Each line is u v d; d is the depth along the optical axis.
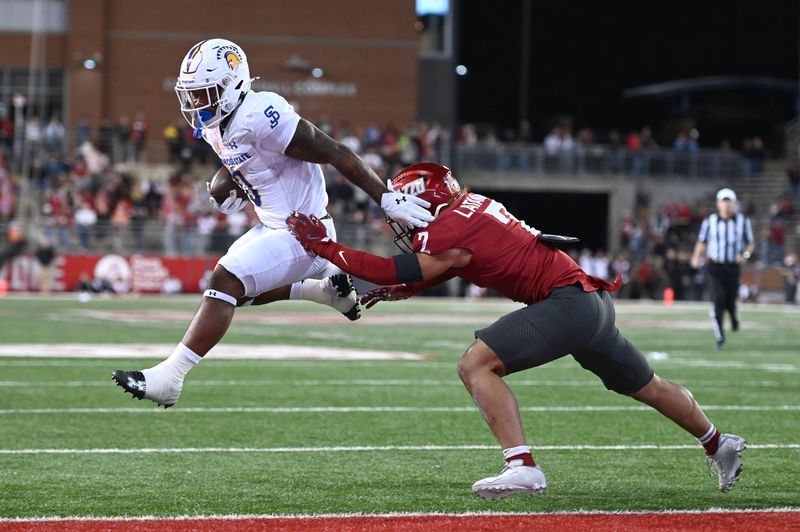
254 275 19.98
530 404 31.39
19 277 103.88
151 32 134.62
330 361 43.28
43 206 108.81
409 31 141.00
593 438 25.70
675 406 19.16
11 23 131.50
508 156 131.50
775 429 27.17
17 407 29.75
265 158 20.14
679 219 125.94
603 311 18.36
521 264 18.17
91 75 132.50
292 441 25.02
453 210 18.36
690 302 116.12
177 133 119.81
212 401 31.38
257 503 18.59
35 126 116.12
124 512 17.83
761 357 47.84
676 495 19.52
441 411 29.91
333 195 115.00
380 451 23.81
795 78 176.62
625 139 158.88
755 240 124.94
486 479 17.44
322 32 139.00
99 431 26.12
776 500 19.14
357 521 17.14
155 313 74.50
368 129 128.25
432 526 16.83
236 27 136.88
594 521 17.28
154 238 107.62
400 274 18.03
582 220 162.50
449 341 54.88
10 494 19.14
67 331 57.03
